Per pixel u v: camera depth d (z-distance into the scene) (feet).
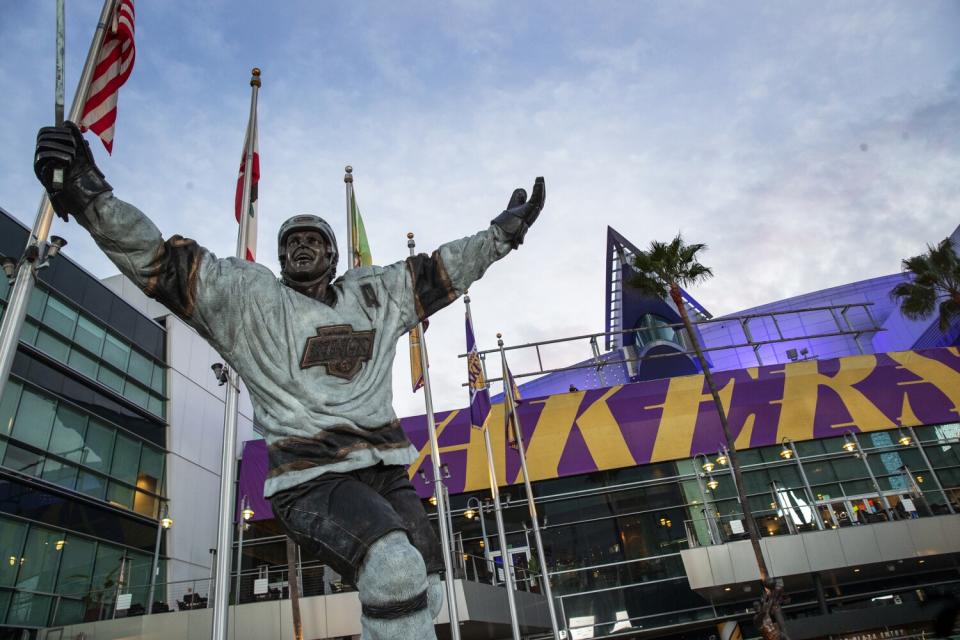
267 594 71.36
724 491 107.86
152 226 7.46
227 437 37.83
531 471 108.88
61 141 6.91
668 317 144.05
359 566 6.75
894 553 84.69
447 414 116.88
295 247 8.52
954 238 143.84
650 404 113.91
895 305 176.86
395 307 8.57
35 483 70.79
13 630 64.03
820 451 111.14
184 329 107.76
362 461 7.52
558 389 185.57
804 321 181.88
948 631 55.26
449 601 52.90
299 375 7.73
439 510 55.72
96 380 84.84
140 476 90.43
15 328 24.57
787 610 101.86
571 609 99.55
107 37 30.71
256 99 42.63
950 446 111.55
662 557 102.83
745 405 113.29
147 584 79.10
